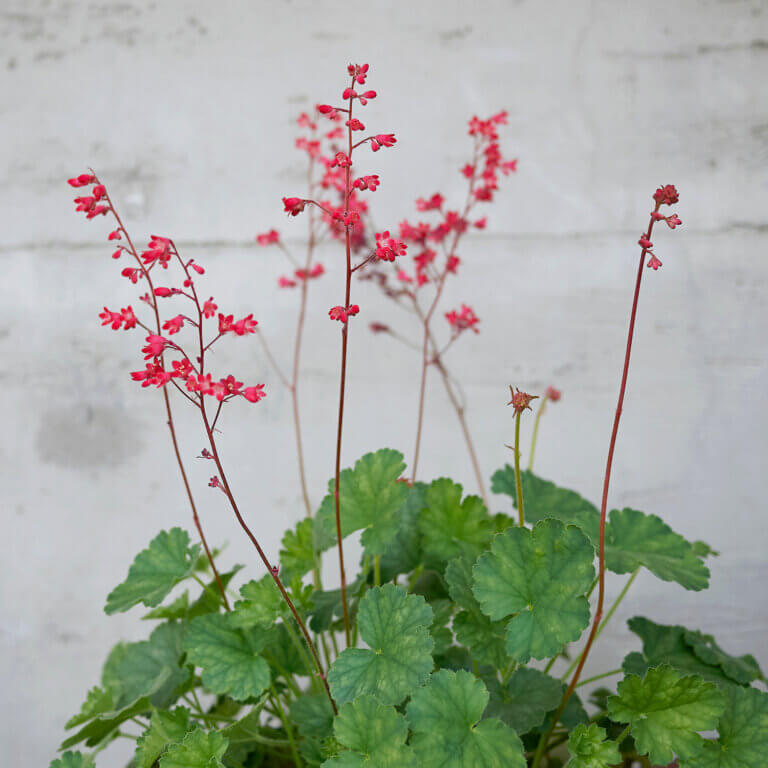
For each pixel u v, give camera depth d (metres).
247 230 1.01
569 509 0.74
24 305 1.04
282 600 0.66
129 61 1.01
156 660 0.73
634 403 0.99
